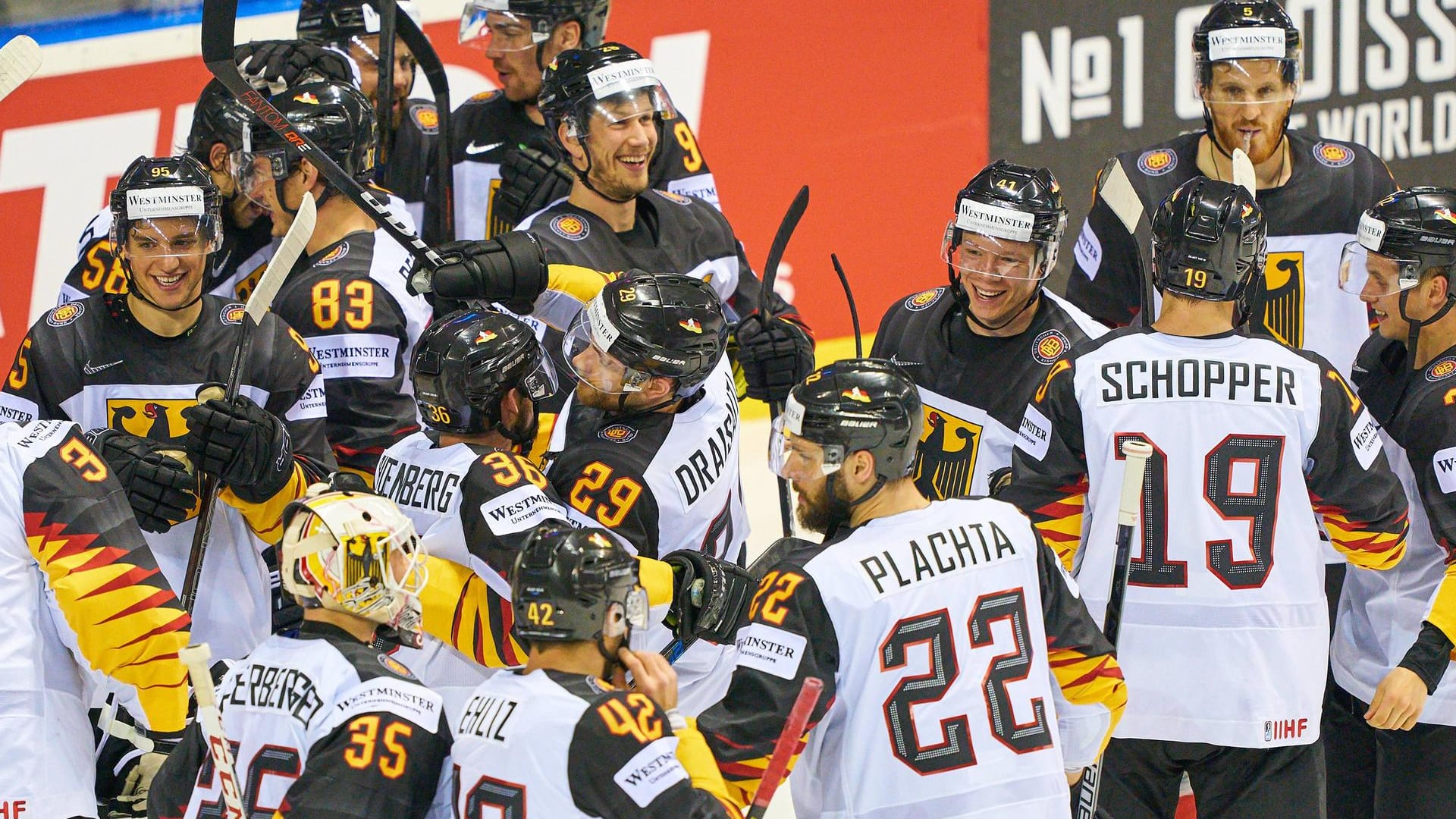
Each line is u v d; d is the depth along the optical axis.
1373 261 17.59
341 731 11.59
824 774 12.90
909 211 34.53
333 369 18.98
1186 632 15.26
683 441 15.70
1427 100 34.44
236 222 21.38
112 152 33.78
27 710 14.27
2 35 34.06
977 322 18.80
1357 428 15.34
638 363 15.22
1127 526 13.95
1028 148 34.81
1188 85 34.44
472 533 14.51
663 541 15.60
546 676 11.62
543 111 19.95
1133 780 16.12
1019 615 12.98
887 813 12.54
